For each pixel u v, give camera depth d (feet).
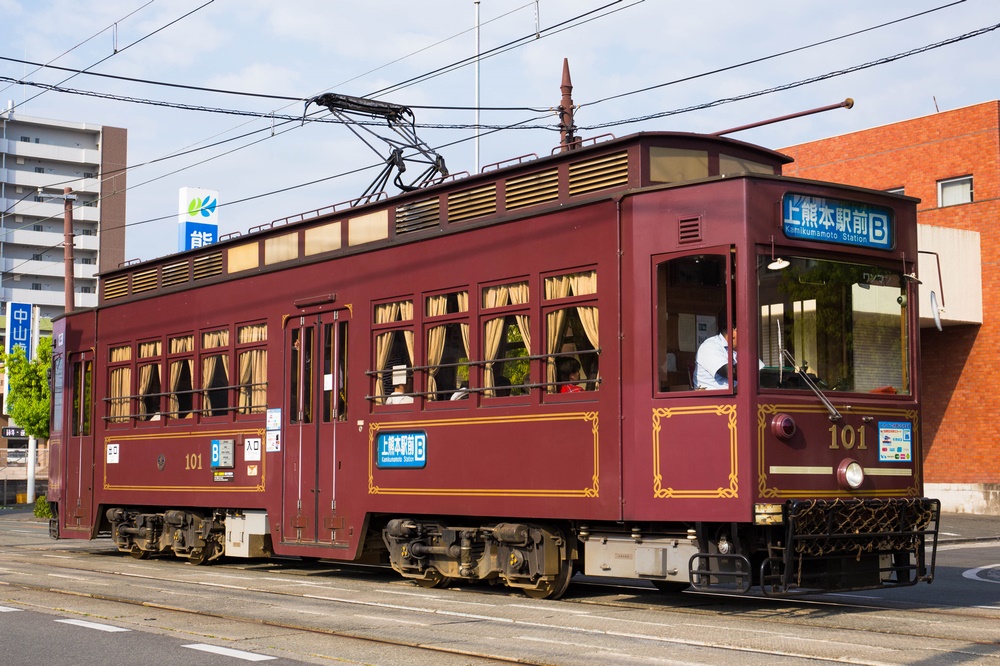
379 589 38.88
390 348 40.63
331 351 43.27
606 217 33.27
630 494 31.89
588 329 33.53
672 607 33.42
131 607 33.71
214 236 129.59
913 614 31.63
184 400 51.60
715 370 30.78
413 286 39.75
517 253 35.99
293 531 44.11
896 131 98.43
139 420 54.54
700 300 31.27
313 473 43.39
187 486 50.55
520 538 35.40
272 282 46.62
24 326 153.79
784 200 31.35
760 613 31.86
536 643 26.23
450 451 37.63
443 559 38.70
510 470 35.45
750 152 35.29
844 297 32.63
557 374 34.35
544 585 35.50
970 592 39.27
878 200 33.50
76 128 287.48
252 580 42.68
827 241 32.12
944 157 94.79
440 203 39.40
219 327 49.57
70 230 102.78
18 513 119.24
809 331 31.68
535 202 35.94
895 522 32.24
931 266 87.20
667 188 31.99
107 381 57.47
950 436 92.27
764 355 30.60
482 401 36.70
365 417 41.16
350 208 43.16
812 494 30.83
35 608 33.42
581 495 33.17
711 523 30.96
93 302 290.15
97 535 57.52
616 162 33.63
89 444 58.34
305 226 45.73
